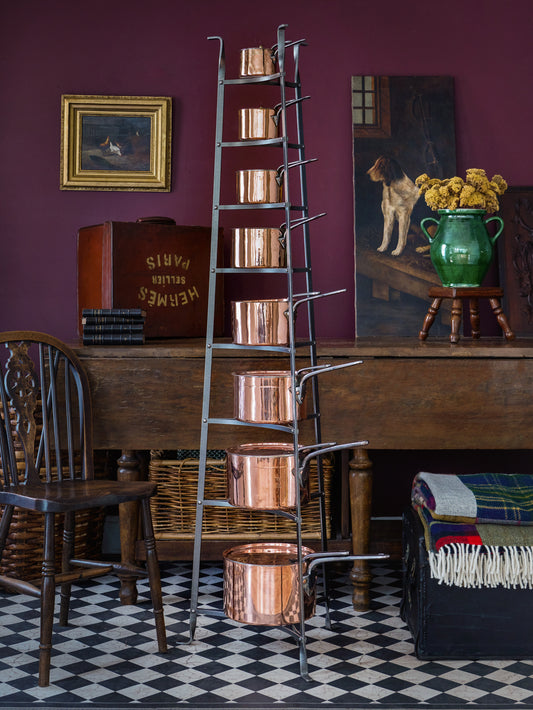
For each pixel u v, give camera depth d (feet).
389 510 13.46
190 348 10.59
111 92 13.20
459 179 11.53
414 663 9.14
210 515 11.76
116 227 11.83
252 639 9.84
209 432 10.62
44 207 13.23
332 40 13.25
